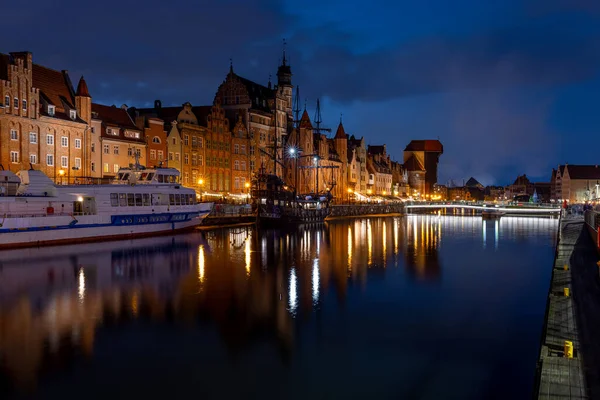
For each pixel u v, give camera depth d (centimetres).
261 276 4234
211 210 8362
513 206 16250
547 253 6091
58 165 7744
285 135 13838
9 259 4788
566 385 1680
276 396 1958
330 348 2452
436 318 2977
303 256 5512
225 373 2153
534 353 2394
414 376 2138
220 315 2992
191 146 10288
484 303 3347
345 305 3266
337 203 15262
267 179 9744
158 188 6956
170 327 2753
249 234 7925
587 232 6938
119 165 8862
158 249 5703
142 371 2159
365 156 18538
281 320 2909
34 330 2675
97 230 6191
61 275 4116
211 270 4478
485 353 2392
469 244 7156
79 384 2034
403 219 14088
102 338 2561
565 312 2564
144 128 9369
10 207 5506
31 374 2120
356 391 1997
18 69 7138
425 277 4297
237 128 11750
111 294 3494
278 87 14875
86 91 8250
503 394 1961
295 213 10162
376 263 5091
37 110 7375
